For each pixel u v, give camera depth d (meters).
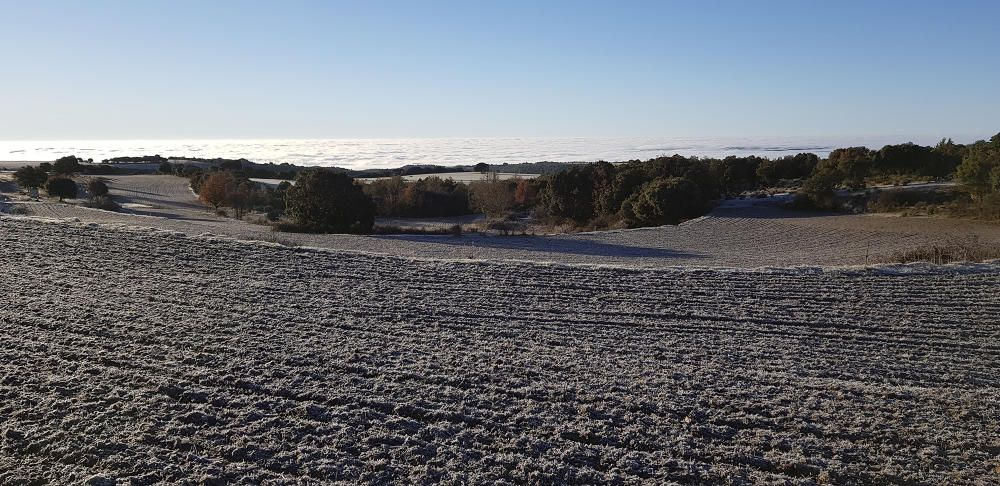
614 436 8.72
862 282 18.31
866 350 12.89
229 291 15.98
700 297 16.70
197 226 33.88
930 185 49.88
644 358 12.05
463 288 17.17
